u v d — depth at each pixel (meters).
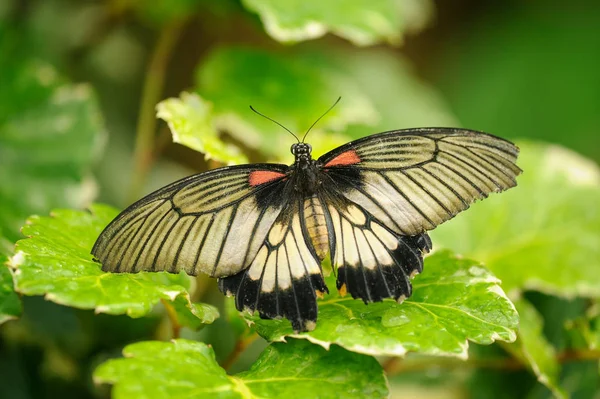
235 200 0.98
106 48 1.26
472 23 1.93
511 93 1.78
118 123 1.26
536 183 1.10
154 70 1.14
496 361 1.06
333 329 0.97
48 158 1.09
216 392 0.95
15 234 1.06
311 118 1.09
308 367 0.97
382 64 1.28
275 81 1.10
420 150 0.98
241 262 0.98
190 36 1.50
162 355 0.95
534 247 1.09
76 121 1.09
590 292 1.07
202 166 1.47
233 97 1.09
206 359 0.96
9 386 1.07
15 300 0.98
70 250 0.98
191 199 0.97
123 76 1.28
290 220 0.98
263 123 1.08
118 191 1.19
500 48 1.84
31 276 0.96
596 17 1.80
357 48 1.71
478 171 0.97
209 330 1.11
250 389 0.96
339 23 1.08
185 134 1.02
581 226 1.09
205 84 1.10
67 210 1.01
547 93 1.77
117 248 0.96
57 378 1.08
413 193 0.98
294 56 1.22
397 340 0.96
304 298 0.97
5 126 1.09
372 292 0.97
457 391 1.13
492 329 0.97
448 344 0.96
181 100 1.04
